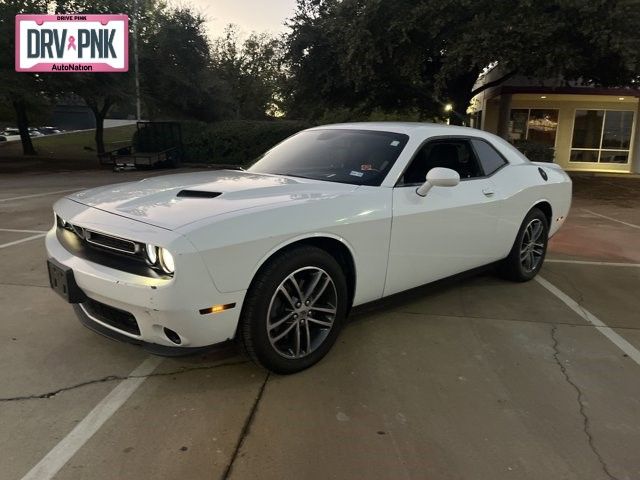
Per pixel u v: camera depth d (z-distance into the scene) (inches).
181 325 104.4
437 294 189.3
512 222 187.8
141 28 959.0
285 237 116.1
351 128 171.5
